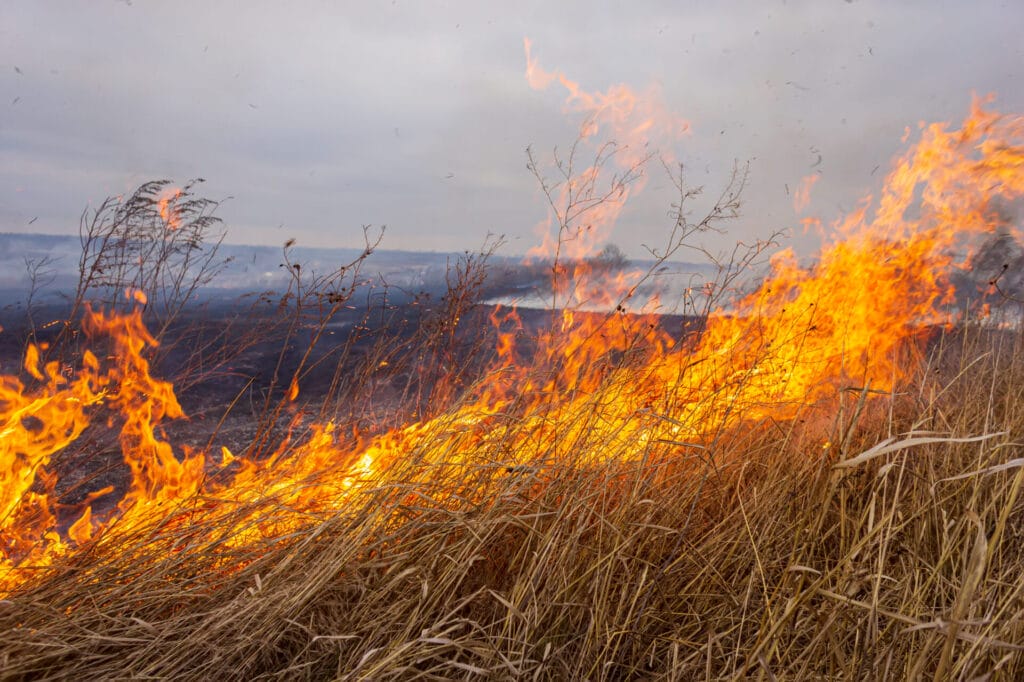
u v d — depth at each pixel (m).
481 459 2.57
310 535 2.23
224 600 2.10
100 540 2.37
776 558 2.17
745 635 2.04
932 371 3.10
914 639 1.80
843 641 1.88
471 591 2.18
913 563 1.99
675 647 1.87
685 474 2.51
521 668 1.80
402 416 3.36
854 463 1.52
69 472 3.12
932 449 2.46
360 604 2.04
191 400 4.88
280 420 4.27
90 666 1.87
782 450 2.49
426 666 1.91
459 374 3.37
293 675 1.84
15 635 1.87
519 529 2.35
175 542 2.36
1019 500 2.33
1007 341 4.18
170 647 1.90
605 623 1.98
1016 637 1.65
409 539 2.29
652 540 2.27
